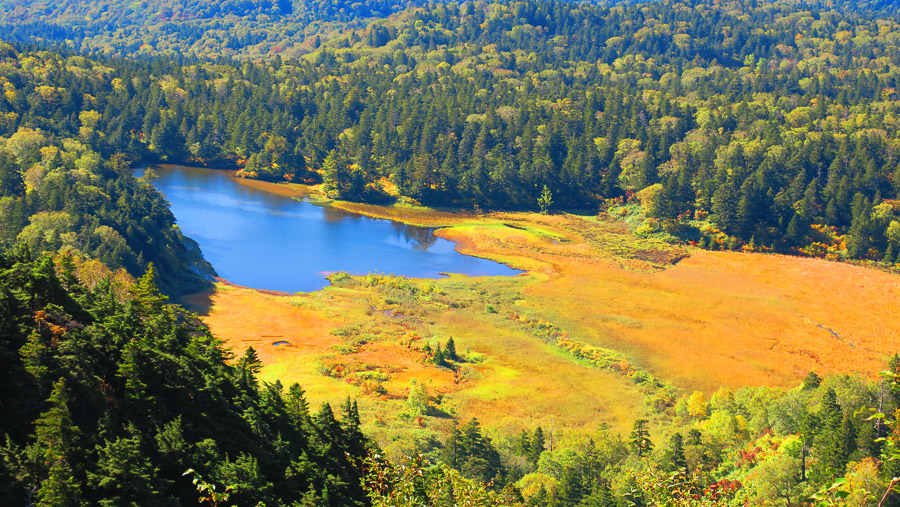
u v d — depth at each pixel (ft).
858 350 376.48
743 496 106.93
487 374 321.73
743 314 422.82
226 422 171.22
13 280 174.50
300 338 348.38
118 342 172.04
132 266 390.21
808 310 431.43
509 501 172.86
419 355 333.83
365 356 329.31
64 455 133.28
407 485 101.91
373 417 262.26
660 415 290.35
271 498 153.48
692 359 357.41
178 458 150.61
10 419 142.92
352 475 182.29
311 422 191.31
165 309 208.95
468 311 404.98
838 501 71.92
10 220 403.13
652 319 411.13
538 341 367.45
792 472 200.95
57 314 170.91
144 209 459.73
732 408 282.97
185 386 168.96
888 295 457.27
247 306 390.83
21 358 151.74
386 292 426.10
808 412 228.02
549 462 226.17
